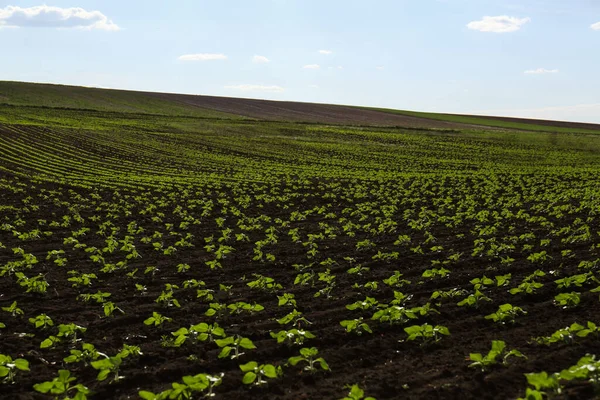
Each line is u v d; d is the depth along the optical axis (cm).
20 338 991
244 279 1405
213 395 734
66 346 956
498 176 4184
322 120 10275
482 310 1085
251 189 3400
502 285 1240
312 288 1302
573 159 5675
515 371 776
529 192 3341
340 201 3020
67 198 2925
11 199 2828
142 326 1055
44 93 10606
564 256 1566
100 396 771
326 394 743
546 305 1094
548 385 657
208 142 6212
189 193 3166
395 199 2991
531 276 1227
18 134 5716
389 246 1812
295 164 4888
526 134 8325
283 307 1154
